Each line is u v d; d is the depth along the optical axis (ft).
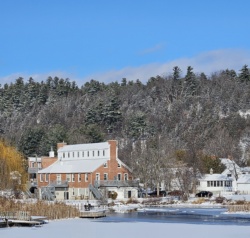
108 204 603.26
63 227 372.17
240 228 354.95
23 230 356.38
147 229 354.54
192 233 331.16
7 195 622.13
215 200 624.18
